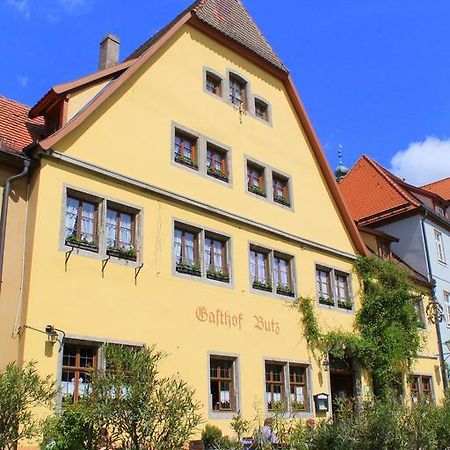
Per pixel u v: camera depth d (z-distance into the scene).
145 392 9.92
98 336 14.52
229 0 22.75
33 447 12.24
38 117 17.77
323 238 23.09
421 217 30.38
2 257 13.71
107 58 21.33
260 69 22.84
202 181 18.73
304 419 19.28
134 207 16.41
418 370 26.25
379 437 11.71
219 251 18.88
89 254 14.97
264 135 21.86
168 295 16.47
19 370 10.55
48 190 14.61
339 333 21.94
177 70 19.25
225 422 16.75
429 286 29.33
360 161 35.09
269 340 19.17
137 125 17.31
